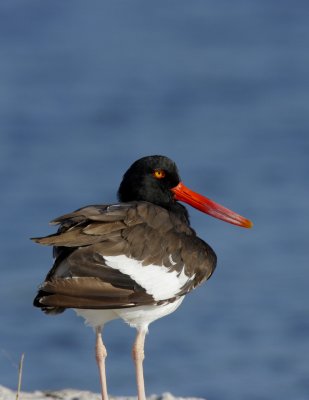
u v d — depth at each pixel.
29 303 17.55
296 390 15.15
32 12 40.84
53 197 22.91
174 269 8.20
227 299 17.91
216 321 17.14
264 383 15.31
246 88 32.03
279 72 33.59
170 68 34.41
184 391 15.06
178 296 8.30
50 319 17.02
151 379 15.34
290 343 16.50
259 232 20.66
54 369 15.58
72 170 24.89
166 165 9.09
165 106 30.53
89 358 15.98
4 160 25.72
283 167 24.94
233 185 23.77
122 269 7.84
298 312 17.36
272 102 30.70
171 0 42.91
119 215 8.08
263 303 17.64
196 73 33.72
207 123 28.92
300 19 39.78
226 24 39.44
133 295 7.86
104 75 33.78
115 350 16.08
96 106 30.44
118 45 37.22
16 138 27.66
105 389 8.38
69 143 27.23
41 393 9.85
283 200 22.61
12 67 34.78
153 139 27.58
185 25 39.50
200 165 25.25
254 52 35.84
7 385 14.94
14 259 19.33
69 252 7.84
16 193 23.17
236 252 19.69
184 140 27.42
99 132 28.27
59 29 38.97
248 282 18.45
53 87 32.56
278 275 18.75
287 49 36.16
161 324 16.98
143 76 33.66
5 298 17.69
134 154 26.28
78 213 7.98
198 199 9.25
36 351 16.11
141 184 9.00
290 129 28.16
